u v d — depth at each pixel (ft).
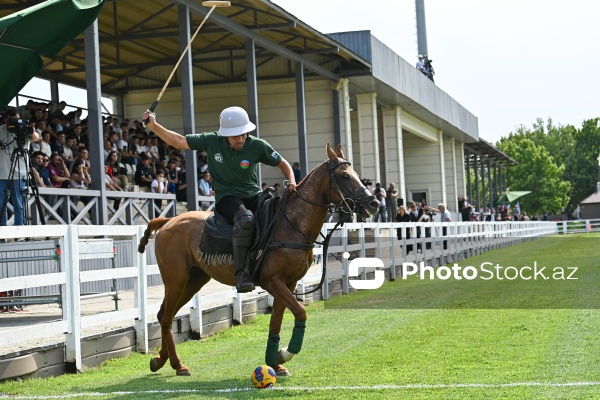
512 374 23.38
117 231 29.63
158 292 43.60
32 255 35.65
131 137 62.49
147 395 21.83
